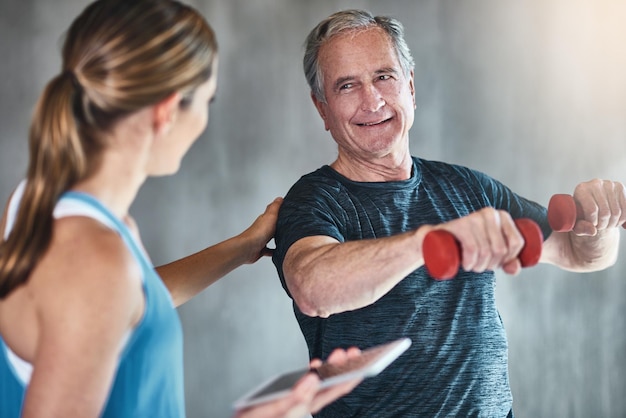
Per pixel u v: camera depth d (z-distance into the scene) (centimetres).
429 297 238
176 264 227
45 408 128
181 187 621
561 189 643
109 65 135
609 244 259
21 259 132
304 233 225
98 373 130
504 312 624
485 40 643
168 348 142
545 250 267
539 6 641
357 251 196
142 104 137
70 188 136
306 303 206
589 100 640
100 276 130
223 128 630
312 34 259
